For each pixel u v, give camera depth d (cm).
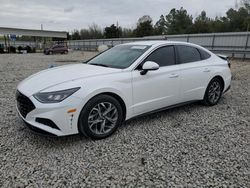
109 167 251
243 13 4309
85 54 2845
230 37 1859
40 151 281
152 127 361
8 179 229
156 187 220
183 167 253
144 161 264
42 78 319
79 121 291
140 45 397
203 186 222
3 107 450
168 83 377
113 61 374
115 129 330
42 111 271
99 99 301
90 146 296
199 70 429
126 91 327
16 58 2064
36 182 225
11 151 281
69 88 282
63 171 243
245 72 1015
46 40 5162
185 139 321
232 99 537
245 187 221
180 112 436
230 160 268
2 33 3862
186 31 5175
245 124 381
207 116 416
